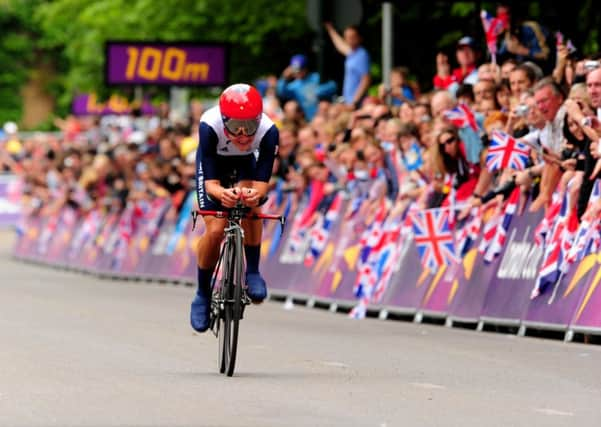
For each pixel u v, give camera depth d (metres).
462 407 18.91
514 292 28.98
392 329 30.33
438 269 31.83
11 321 30.56
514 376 22.12
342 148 36.09
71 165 61.47
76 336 27.50
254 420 17.58
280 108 45.78
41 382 20.75
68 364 22.91
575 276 27.16
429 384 21.12
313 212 38.44
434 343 27.06
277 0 55.75
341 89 52.75
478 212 30.72
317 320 32.84
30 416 17.72
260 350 25.70
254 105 21.70
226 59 51.69
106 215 55.41
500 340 27.70
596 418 18.09
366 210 35.28
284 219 22.17
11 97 141.88
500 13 33.56
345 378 21.77
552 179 28.34
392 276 33.56
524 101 29.77
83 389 20.08
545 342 27.19
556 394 20.20
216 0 56.97
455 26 45.31
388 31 40.00
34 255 64.62
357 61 42.19
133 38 64.81
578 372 22.61
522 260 28.94
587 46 40.03
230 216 22.09
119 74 51.50
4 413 17.95
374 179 35.06
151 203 50.69
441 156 31.64
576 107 26.97
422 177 33.31
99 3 66.75
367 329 30.31
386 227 34.22
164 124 56.94
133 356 24.28
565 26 38.34
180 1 58.72
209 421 17.47
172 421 17.42
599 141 26.58
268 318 33.31
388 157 34.53
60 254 60.81
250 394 19.84
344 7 40.31
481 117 32.06
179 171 49.88
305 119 45.09
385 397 19.75
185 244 47.94
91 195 57.62
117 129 67.31
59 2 77.44
